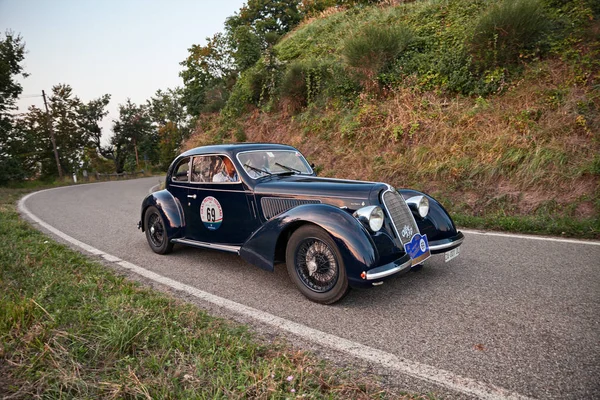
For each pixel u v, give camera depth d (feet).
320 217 10.84
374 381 7.22
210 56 84.28
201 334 8.63
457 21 39.40
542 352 8.07
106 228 24.04
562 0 32.48
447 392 6.88
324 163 33.42
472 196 23.22
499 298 11.02
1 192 55.21
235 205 14.17
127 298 10.57
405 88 34.37
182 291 12.56
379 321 9.93
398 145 30.22
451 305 10.72
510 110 26.89
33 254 15.38
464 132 27.58
